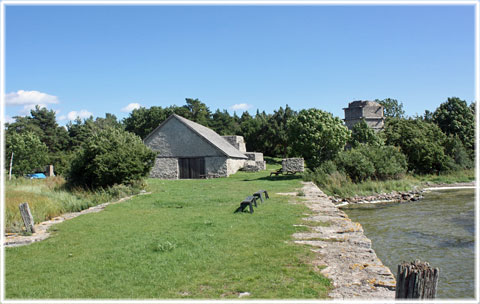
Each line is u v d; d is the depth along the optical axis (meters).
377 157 33.94
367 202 25.62
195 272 7.49
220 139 50.50
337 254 8.41
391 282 6.68
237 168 46.19
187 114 86.50
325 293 6.29
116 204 17.53
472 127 53.56
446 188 33.25
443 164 41.66
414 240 13.53
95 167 23.38
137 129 82.94
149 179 36.94
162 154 42.75
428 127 47.41
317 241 9.59
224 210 14.98
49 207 15.89
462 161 43.97
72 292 6.66
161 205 16.98
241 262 8.04
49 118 78.12
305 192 21.44
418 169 42.44
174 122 42.59
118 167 23.02
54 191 23.02
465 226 15.69
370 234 14.84
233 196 19.86
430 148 41.66
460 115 54.47
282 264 7.84
